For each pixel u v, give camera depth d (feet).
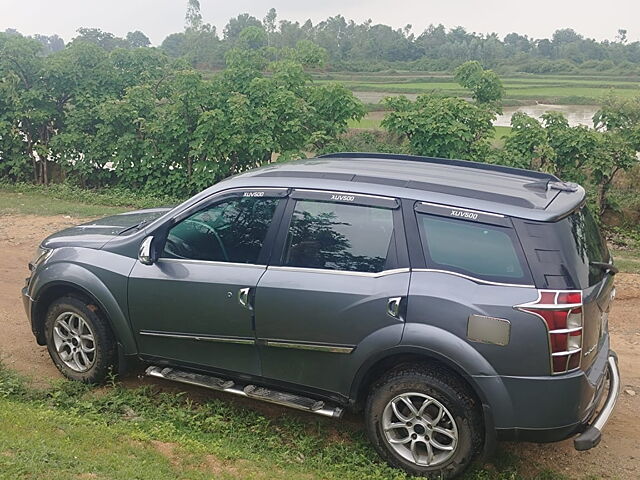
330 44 264.72
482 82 57.06
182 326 17.22
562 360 13.83
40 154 53.26
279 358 16.28
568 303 13.76
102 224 21.01
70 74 54.85
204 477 14.07
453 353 14.17
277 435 16.93
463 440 14.56
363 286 15.21
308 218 16.16
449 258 14.79
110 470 13.79
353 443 16.70
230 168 50.78
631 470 16.06
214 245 17.06
